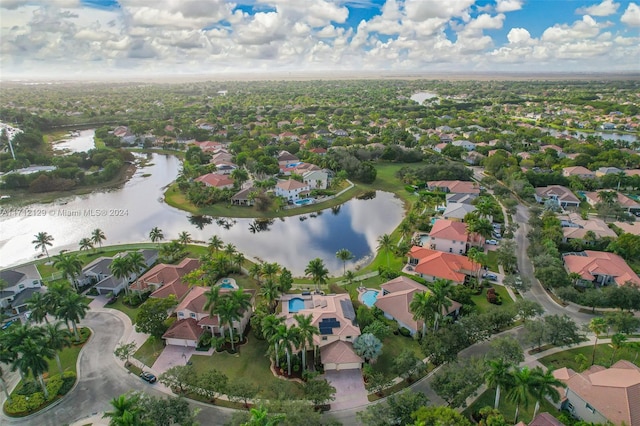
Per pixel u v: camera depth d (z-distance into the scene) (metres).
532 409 64.81
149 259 117.25
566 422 60.69
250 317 90.31
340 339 78.44
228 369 75.31
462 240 118.44
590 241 118.94
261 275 102.88
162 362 77.19
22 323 88.81
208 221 156.88
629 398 59.00
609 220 142.75
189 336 81.12
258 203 163.25
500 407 65.06
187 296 90.44
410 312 86.62
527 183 171.00
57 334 71.19
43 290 99.94
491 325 80.19
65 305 78.00
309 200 172.38
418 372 71.38
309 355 78.75
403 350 73.69
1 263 120.38
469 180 194.00
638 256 113.50
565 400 64.81
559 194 161.50
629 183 168.12
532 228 135.88
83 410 66.25
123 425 50.09
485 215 126.00
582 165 197.38
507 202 155.00
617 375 64.25
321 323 80.44
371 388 67.44
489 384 59.12
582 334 82.19
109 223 153.62
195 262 110.62
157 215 162.00
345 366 74.88
